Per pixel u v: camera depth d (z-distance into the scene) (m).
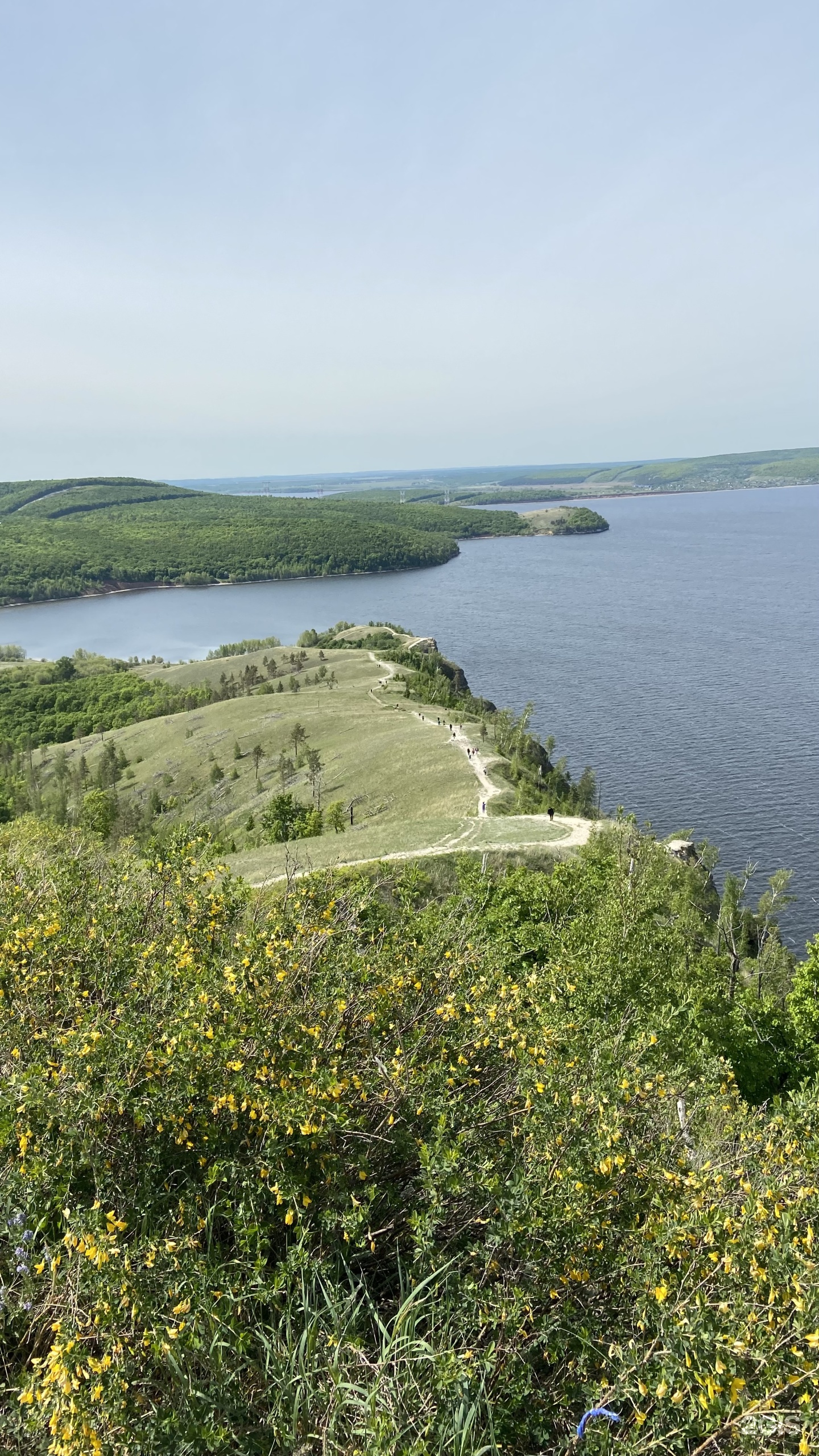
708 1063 13.54
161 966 6.50
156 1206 5.08
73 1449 3.65
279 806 66.62
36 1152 5.04
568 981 10.46
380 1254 5.49
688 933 35.12
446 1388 4.22
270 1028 5.77
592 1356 4.60
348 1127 5.35
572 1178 5.13
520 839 47.06
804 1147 5.98
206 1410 4.00
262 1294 4.52
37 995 6.55
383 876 13.88
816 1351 4.00
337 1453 4.03
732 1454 4.05
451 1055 6.43
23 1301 4.52
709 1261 4.69
